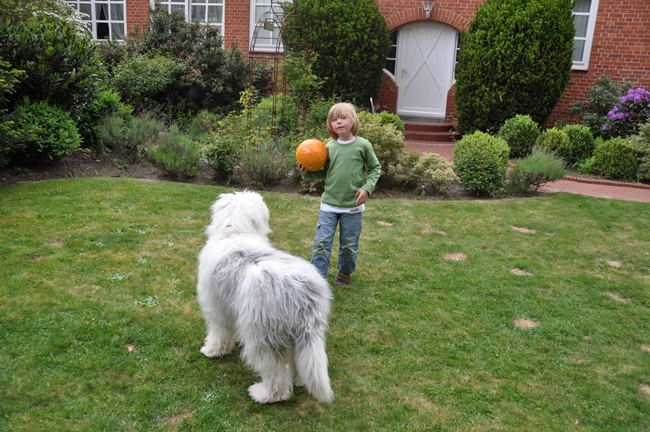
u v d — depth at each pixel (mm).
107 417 2514
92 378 2797
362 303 3914
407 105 13719
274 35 13453
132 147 7992
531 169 7691
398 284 4285
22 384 2684
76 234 4812
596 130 11203
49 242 4609
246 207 3088
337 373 3027
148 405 2629
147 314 3502
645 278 4750
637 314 3992
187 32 12016
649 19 11703
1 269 3971
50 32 7277
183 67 11320
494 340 3486
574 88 12508
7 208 5379
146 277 4062
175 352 3115
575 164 9812
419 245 5242
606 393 2986
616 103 11055
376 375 3025
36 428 2402
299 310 2455
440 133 12344
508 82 10844
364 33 11453
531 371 3162
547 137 9930
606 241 5703
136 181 6871
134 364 2949
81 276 3982
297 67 9648
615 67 12195
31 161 7062
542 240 5648
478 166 7402
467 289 4266
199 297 3027
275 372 2617
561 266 4930
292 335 2473
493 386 2984
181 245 4785
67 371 2830
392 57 13500
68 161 7594
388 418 2670
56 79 7117
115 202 5895
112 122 8008
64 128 7125
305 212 6125
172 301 3715
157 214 5629
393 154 7359
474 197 7473
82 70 7551
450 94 13375
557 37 10625
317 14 11438
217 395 2750
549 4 10625
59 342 3072
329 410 2701
